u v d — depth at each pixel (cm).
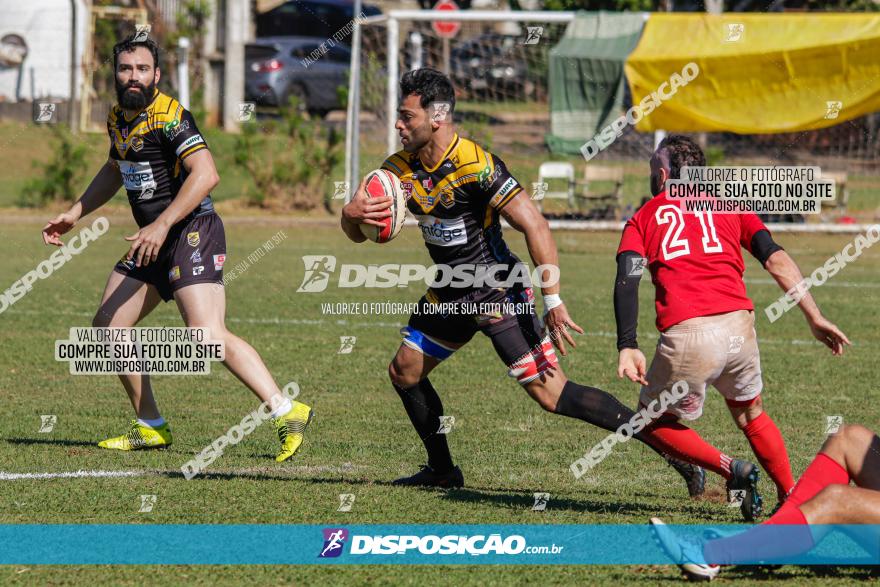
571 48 6188
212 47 8088
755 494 1561
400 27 7344
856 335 3334
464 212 1644
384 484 1798
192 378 2656
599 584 1331
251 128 6831
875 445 1386
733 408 1636
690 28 5981
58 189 6600
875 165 7281
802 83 5738
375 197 1672
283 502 1677
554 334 1652
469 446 2059
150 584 1316
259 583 1327
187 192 1812
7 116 7562
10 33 7494
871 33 5609
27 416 2252
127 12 7831
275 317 3562
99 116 7638
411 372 1734
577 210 6544
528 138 7194
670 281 1552
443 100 1619
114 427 2170
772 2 7750
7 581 1316
